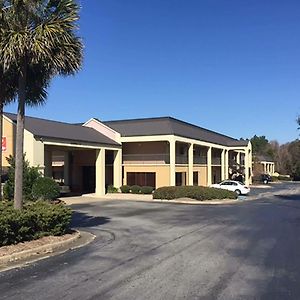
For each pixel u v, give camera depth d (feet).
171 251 36.52
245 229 52.60
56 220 42.73
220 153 206.39
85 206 92.68
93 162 145.79
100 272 28.25
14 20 40.98
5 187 82.07
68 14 42.22
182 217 69.10
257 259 32.89
